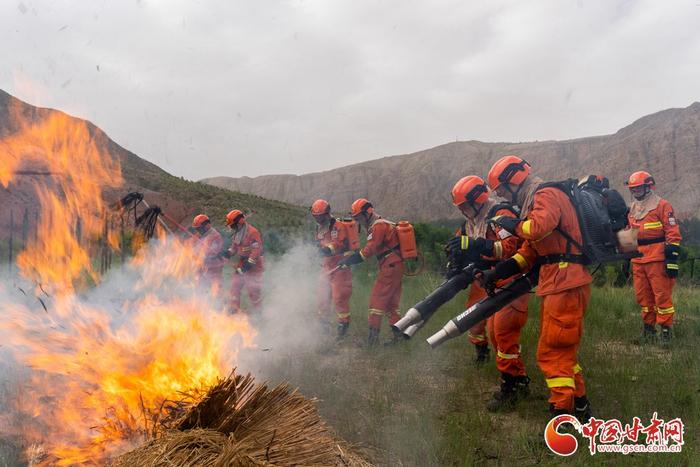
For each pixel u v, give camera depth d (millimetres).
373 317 7152
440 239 15031
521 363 4820
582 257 4008
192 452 2674
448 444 3830
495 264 4660
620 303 9188
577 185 4102
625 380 5023
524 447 3865
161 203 20156
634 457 3631
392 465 3566
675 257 6766
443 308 8484
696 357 5812
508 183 4469
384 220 7273
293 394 3164
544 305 4102
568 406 4008
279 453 2744
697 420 4141
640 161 133000
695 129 134875
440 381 5445
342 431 4008
